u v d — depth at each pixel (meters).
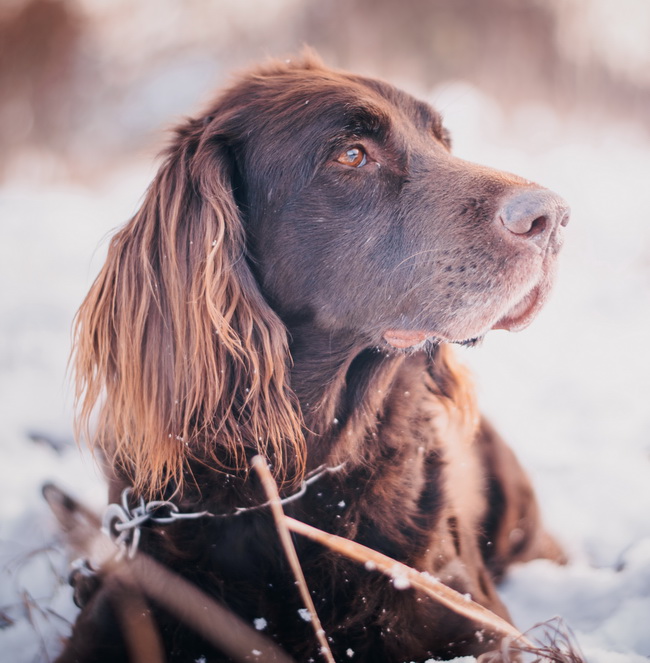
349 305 2.57
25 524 3.11
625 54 12.77
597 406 4.29
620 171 8.42
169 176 2.64
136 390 2.52
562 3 12.74
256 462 2.29
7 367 4.66
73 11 12.54
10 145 11.49
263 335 2.48
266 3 13.74
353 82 2.78
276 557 2.39
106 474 2.75
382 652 2.35
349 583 2.38
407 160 2.66
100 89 12.59
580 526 3.33
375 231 2.57
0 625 2.48
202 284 2.47
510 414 4.27
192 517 2.43
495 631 2.40
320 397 2.56
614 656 2.29
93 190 9.88
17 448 3.80
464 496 2.82
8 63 11.84
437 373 2.89
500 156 8.70
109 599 2.37
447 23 12.68
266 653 2.28
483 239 2.48
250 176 2.63
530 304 2.56
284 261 2.59
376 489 2.54
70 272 6.18
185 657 2.29
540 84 12.53
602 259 6.48
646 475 3.56
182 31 13.70
